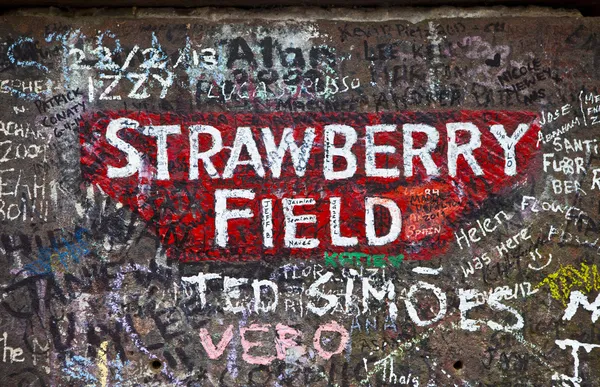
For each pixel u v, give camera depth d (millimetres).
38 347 1595
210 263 1602
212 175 1597
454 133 1602
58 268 1596
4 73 1588
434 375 1605
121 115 1594
